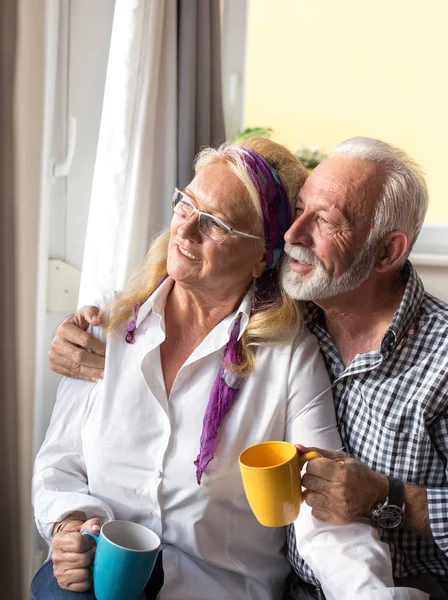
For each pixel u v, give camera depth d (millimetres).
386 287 1393
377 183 1302
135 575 1105
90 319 1447
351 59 1987
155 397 1371
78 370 1431
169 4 1669
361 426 1384
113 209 1678
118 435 1371
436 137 2029
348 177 1301
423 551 1368
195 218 1324
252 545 1390
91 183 1879
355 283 1319
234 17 1919
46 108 1593
